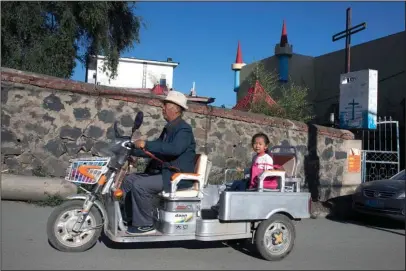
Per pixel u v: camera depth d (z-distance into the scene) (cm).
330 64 1991
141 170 903
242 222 565
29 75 886
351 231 814
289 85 1977
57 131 910
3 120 871
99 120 944
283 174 588
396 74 1677
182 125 556
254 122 1085
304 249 642
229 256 578
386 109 1703
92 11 1361
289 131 1118
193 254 581
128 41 1589
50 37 1310
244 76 2250
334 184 1155
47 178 840
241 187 629
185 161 554
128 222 557
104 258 533
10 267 480
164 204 542
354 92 1172
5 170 872
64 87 911
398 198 877
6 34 1282
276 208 569
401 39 1669
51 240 540
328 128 1154
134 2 1547
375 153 1228
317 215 966
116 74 1591
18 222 693
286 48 1970
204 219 551
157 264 521
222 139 1055
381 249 657
